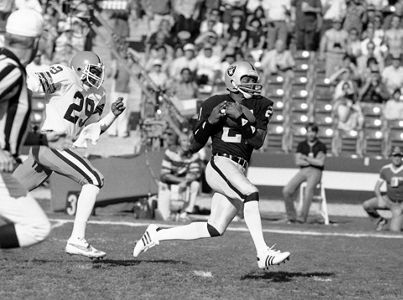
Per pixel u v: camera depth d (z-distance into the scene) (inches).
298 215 2209.6
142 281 989.2
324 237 1744.6
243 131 1029.8
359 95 2878.9
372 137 2746.1
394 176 2098.9
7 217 854.5
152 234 1096.2
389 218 2196.1
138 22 3292.3
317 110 2802.7
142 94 2684.5
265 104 1050.1
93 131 1167.0
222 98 1059.3
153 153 2185.0
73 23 2743.6
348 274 1162.0
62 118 1141.7
